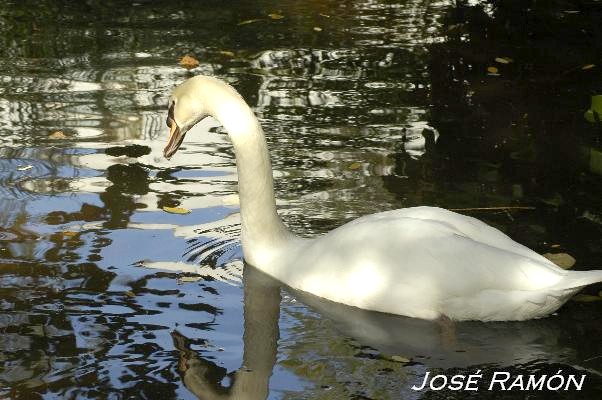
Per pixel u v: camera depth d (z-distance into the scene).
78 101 10.65
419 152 9.49
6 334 6.52
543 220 8.13
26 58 11.92
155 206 8.41
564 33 12.85
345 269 6.95
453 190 8.70
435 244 6.73
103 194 8.62
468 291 6.60
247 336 6.57
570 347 6.43
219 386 6.00
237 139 7.36
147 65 11.67
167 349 6.40
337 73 11.52
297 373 6.15
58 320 6.71
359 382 6.05
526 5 14.01
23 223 8.06
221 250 7.76
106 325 6.67
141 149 9.55
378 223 7.00
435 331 6.64
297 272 7.20
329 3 14.18
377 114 10.38
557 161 9.29
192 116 7.56
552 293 6.45
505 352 6.38
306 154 9.43
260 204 7.39
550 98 10.81
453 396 5.91
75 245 7.73
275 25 13.19
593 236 7.85
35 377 6.06
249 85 11.10
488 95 10.89
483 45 12.44
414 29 13.06
